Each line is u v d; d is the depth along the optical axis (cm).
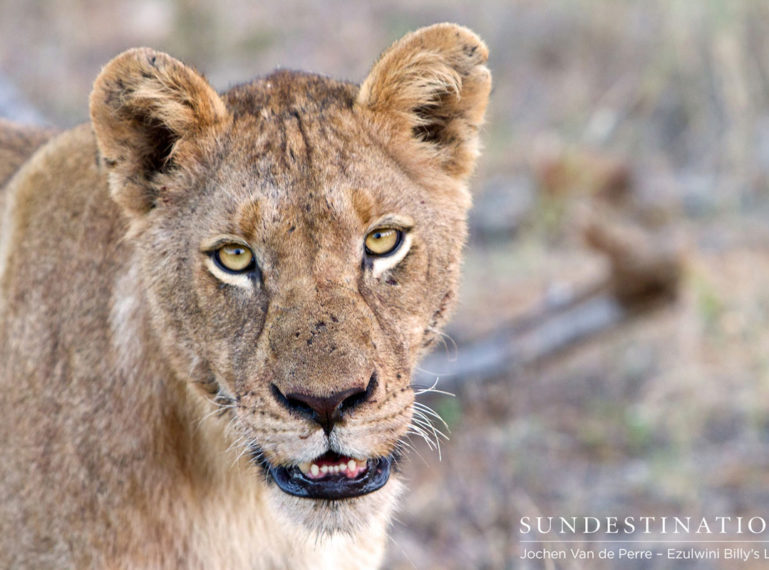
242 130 609
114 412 639
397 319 594
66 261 664
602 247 1232
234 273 587
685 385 1223
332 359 548
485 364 1167
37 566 644
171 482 648
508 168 1736
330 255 573
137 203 627
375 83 623
